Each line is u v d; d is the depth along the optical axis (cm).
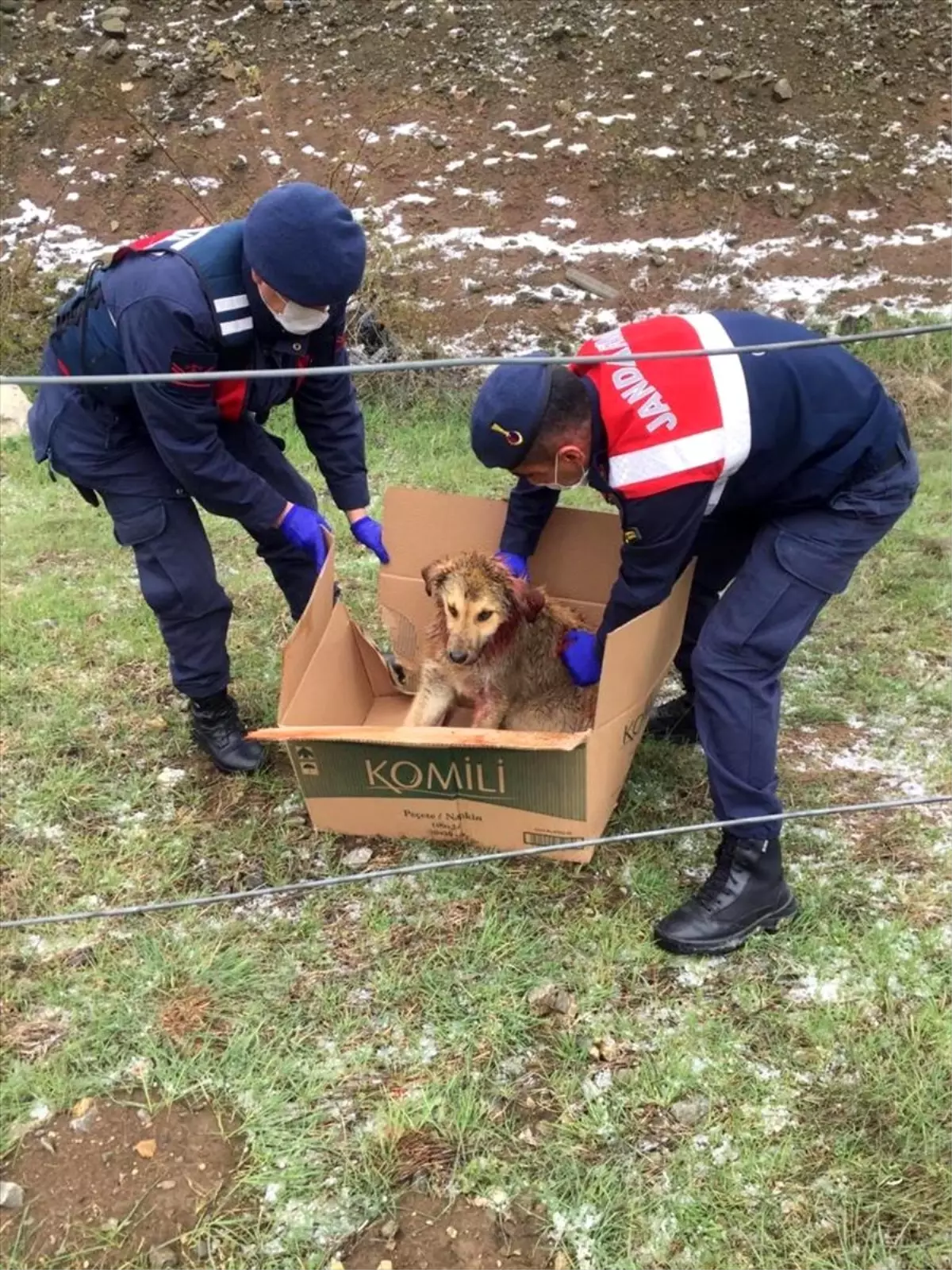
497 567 281
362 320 701
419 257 796
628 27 930
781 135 875
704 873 281
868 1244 193
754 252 811
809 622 247
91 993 245
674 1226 197
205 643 300
